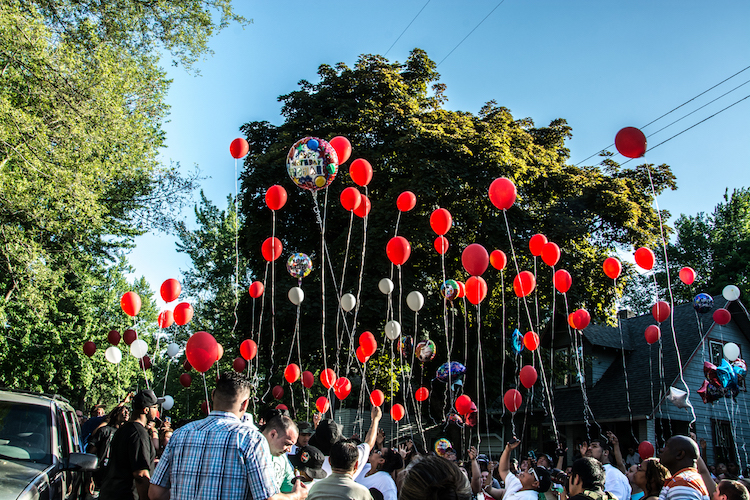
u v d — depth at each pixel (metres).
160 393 41.88
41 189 12.89
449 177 14.76
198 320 34.50
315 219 17.23
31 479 4.11
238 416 2.99
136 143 15.77
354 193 9.21
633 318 21.69
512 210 15.79
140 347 9.33
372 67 18.42
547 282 15.80
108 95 13.56
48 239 15.94
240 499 2.67
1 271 14.20
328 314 15.28
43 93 12.96
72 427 6.00
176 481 2.71
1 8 11.81
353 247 15.61
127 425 4.30
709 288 28.17
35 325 20.75
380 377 17.14
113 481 4.17
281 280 16.06
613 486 5.56
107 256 22.23
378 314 14.75
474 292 8.79
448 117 17.27
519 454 19.59
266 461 2.77
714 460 15.85
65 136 13.08
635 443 15.88
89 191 13.79
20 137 12.48
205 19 15.84
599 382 18.81
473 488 6.35
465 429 17.09
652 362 17.73
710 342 17.06
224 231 34.62
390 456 5.20
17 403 5.10
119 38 15.55
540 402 18.56
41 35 12.47
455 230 16.39
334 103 17.86
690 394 16.16
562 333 19.03
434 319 16.05
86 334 23.00
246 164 17.33
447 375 12.08
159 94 16.78
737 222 31.58
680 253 32.91
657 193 18.42
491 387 16.53
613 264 9.86
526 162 16.86
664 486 4.18
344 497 3.31
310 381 11.48
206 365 4.50
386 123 16.92
